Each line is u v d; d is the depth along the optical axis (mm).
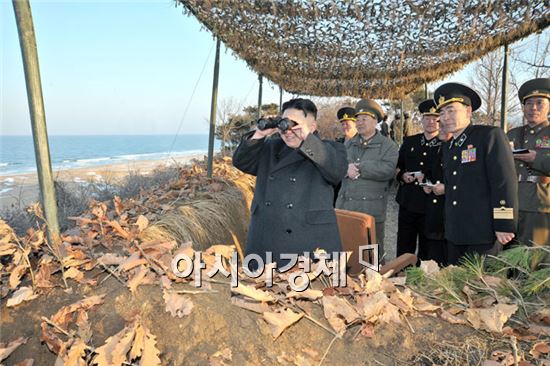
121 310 1735
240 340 1565
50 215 2186
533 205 3500
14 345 1701
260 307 1699
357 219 2881
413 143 4941
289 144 2254
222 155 8625
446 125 3150
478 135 2984
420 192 4727
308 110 2227
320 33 4578
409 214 4863
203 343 1555
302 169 2434
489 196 2893
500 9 3789
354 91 8852
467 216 2955
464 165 3016
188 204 3750
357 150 4734
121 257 2029
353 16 3992
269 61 6203
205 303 1708
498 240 2803
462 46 4906
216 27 4234
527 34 4469
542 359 1536
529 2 3725
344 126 5438
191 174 5133
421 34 4574
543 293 2027
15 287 1957
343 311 1704
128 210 3324
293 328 1655
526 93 3688
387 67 6734
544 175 3494
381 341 1653
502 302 1926
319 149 2195
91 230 2463
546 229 3465
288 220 2352
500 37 4613
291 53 5336
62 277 1996
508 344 1644
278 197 2404
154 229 2834
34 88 2094
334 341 1631
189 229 3199
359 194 4449
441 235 4266
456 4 3773
